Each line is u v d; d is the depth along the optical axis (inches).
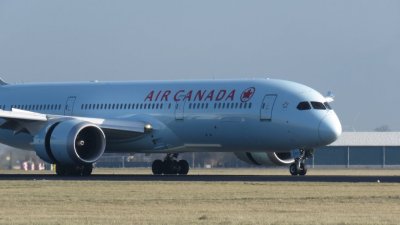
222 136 5703.7
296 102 5506.9
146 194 4008.4
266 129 5556.1
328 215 3201.3
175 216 3166.8
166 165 6294.3
